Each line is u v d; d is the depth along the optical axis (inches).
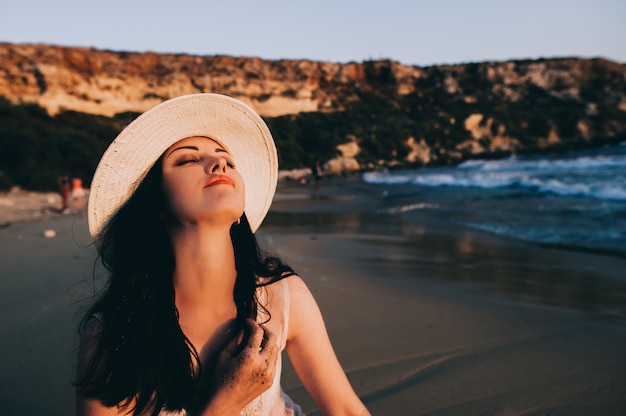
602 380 112.9
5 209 489.7
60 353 126.3
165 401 44.7
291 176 1350.9
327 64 2121.1
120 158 48.9
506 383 111.3
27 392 106.3
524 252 269.7
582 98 2116.1
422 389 108.0
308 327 52.7
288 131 1622.8
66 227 354.3
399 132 1710.1
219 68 1850.4
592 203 465.1
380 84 2201.0
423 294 183.0
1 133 856.9
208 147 51.3
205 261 45.9
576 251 270.5
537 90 2180.1
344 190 848.3
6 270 219.8
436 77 2242.9
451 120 1838.1
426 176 1022.4
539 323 152.3
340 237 314.2
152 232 48.0
